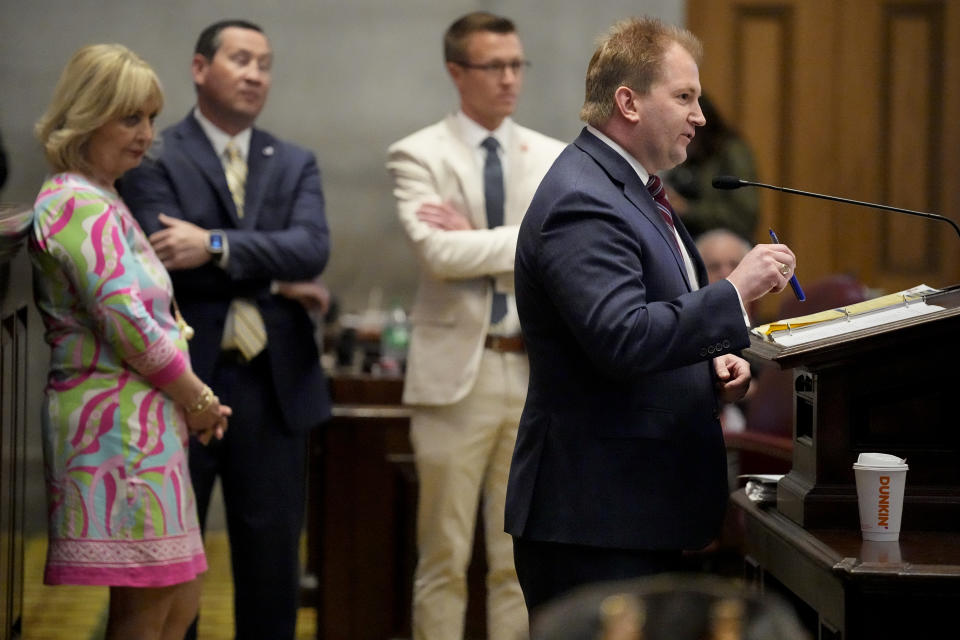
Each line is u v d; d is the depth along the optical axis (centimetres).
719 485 508
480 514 871
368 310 1501
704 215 1221
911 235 1452
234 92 768
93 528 587
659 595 217
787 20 1448
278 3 1477
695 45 518
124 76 602
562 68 1504
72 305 598
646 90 504
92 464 590
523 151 788
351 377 889
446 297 757
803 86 1448
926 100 1446
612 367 471
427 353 759
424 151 776
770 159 1455
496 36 771
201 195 760
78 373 596
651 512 496
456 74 783
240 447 745
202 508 741
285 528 754
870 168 1451
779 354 494
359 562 887
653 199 521
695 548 499
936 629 440
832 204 1451
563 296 480
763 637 209
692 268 548
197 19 1455
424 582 763
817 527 504
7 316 629
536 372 517
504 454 755
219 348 738
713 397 516
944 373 505
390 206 1501
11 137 1416
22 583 719
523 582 527
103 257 586
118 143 609
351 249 1502
